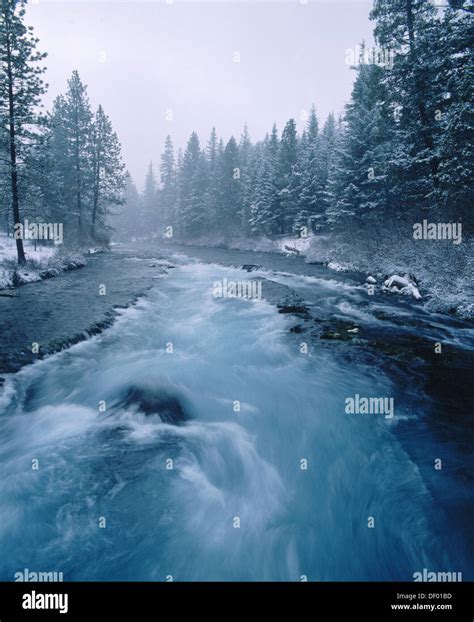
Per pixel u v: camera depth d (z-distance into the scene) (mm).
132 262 26656
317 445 5426
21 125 17484
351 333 9961
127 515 3979
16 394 6379
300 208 37469
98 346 8953
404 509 4191
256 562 3604
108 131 36375
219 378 7434
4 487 4211
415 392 6719
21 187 18250
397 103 18516
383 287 15914
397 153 18828
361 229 25516
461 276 12922
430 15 16938
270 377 7531
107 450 5000
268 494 4484
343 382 7230
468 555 3619
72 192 34594
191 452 5094
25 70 16969
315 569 3568
